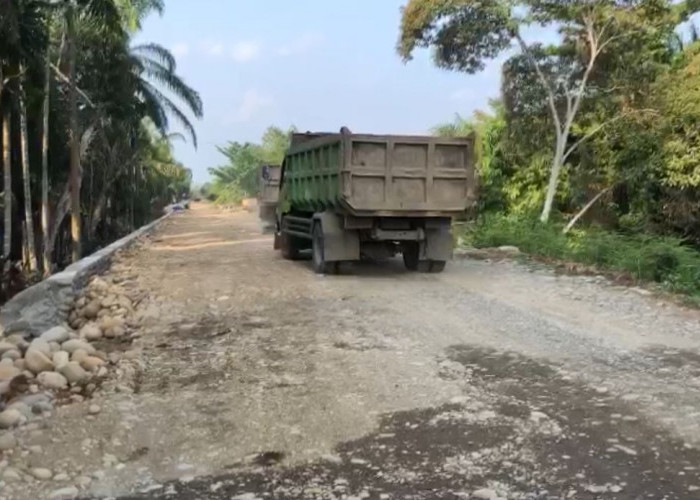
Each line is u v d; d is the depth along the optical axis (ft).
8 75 79.41
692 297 37.63
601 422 19.39
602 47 69.62
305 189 52.49
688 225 67.41
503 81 78.38
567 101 73.31
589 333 29.86
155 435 19.04
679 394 21.61
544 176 79.66
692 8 71.51
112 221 170.60
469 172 45.55
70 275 37.70
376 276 47.29
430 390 22.30
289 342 28.78
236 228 117.70
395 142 44.19
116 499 15.43
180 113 138.31
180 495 15.60
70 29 83.71
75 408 21.08
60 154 104.63
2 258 74.64
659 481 15.83
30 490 15.85
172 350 27.99
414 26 70.85
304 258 59.77
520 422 19.49
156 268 54.90
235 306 36.99
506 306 36.01
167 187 297.12
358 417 20.10
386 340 28.84
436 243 47.47
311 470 16.79
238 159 292.20
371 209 44.16
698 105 64.08
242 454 17.79
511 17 68.90
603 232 64.03
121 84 111.65
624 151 71.31
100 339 30.60
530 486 15.69
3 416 19.57
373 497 15.34
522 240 63.77
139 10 108.58
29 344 28.27
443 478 16.19
